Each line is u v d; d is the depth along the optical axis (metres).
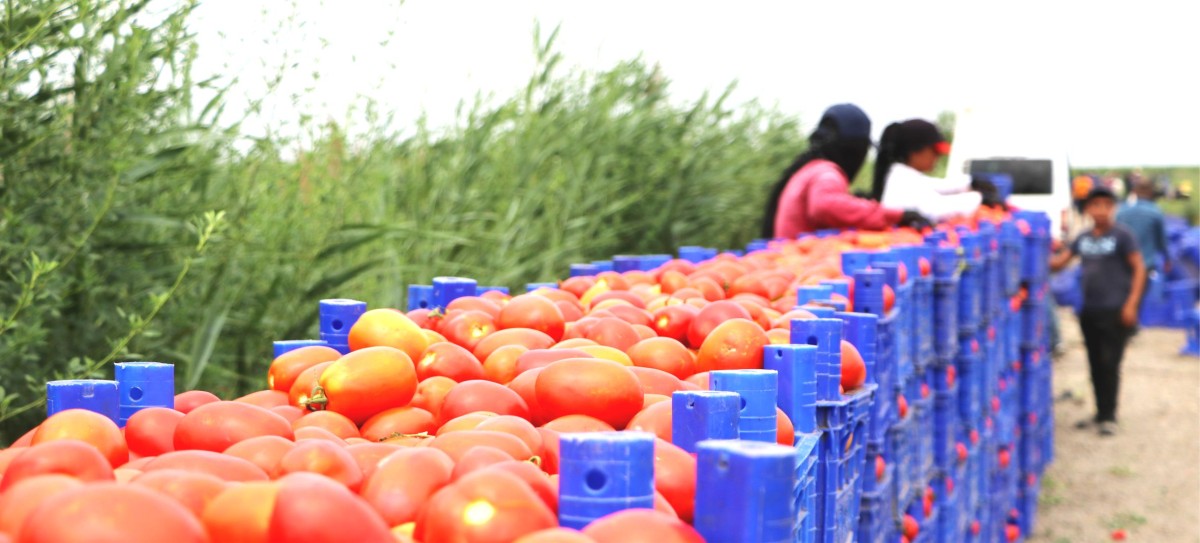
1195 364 13.67
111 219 3.71
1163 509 7.32
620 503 1.36
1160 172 50.03
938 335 4.53
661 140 8.48
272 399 2.21
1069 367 13.73
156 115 4.11
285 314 4.61
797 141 11.59
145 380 2.07
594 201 7.39
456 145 6.29
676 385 2.22
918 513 4.00
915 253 4.06
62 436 1.61
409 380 2.09
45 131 3.39
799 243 5.50
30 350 3.66
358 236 4.91
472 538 1.25
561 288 3.73
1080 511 7.28
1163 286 17.84
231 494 1.21
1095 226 9.67
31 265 3.16
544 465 1.80
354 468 1.50
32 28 3.26
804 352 2.27
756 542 1.29
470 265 5.75
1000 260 6.27
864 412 2.76
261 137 4.36
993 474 5.86
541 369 2.04
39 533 1.02
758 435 1.91
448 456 1.61
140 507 1.03
